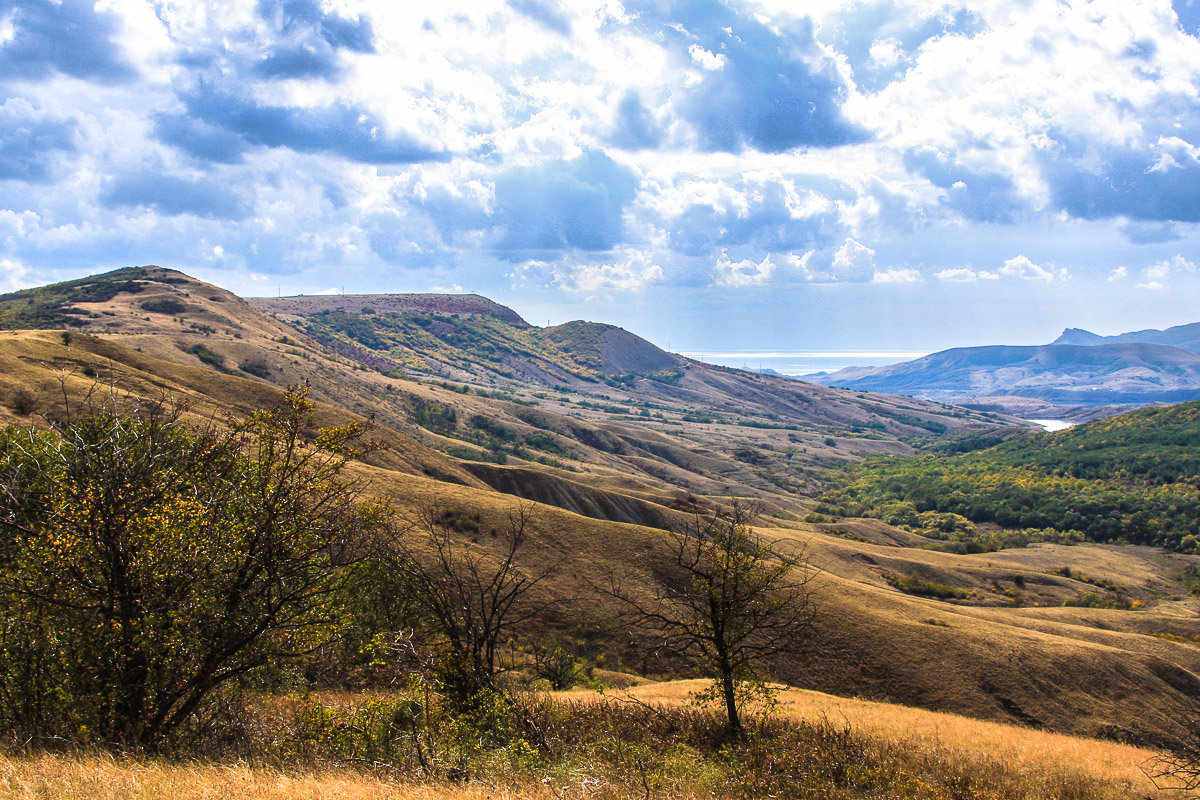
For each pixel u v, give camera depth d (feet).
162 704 39.75
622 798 35.99
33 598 39.88
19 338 220.84
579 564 192.34
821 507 637.30
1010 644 195.62
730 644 58.80
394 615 58.18
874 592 226.17
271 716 48.01
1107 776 65.87
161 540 39.78
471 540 189.26
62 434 41.91
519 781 35.81
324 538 42.19
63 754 33.53
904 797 46.73
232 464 43.91
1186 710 181.27
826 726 63.31
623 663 158.40
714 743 55.52
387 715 43.42
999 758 68.85
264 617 40.50
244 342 571.28
